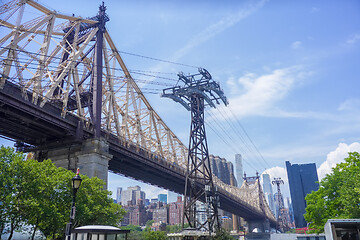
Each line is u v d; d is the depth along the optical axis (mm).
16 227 33562
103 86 59438
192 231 51969
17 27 41812
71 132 47562
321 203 52406
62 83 58438
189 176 61781
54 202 35375
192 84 69625
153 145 75938
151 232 66062
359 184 38188
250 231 174500
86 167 47594
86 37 60156
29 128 47219
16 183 31734
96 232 22609
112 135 57219
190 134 65250
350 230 20828
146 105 75500
